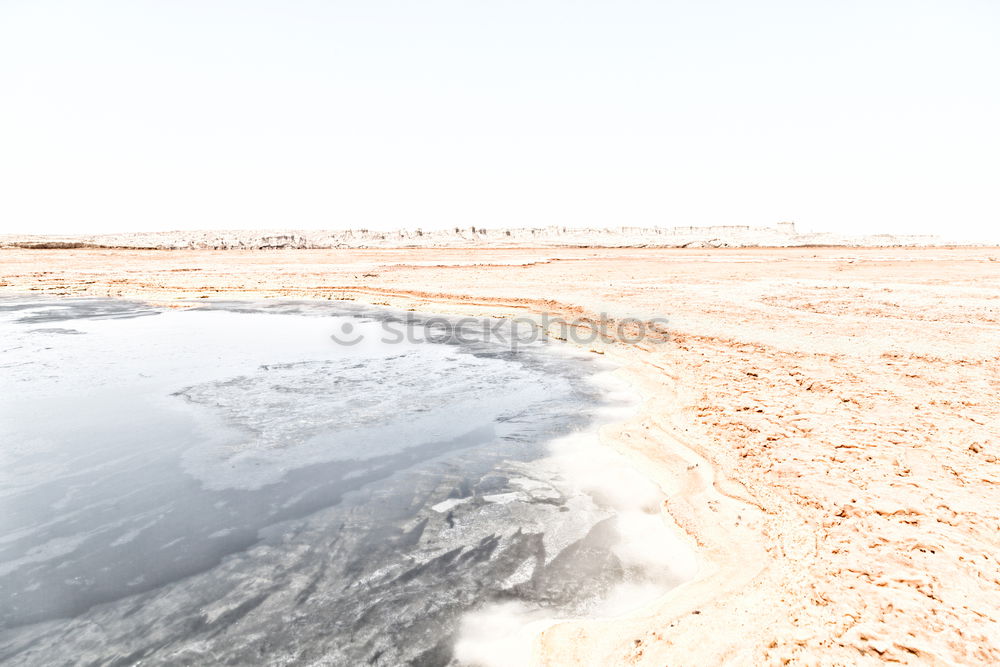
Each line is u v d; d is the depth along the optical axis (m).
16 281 25.88
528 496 5.23
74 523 4.75
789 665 2.75
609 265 32.66
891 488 4.52
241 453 6.32
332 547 4.37
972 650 2.71
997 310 13.27
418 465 5.99
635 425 6.99
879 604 3.13
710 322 12.55
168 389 8.88
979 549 3.60
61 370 10.05
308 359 11.09
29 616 3.53
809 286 19.14
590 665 3.00
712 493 5.02
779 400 7.18
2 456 6.19
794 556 3.79
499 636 3.32
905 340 10.05
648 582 3.83
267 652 3.19
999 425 5.87
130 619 3.50
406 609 3.59
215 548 4.36
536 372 10.02
